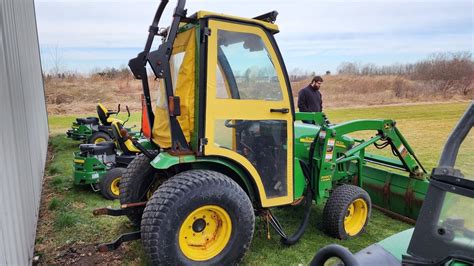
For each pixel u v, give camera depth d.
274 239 3.49
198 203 2.54
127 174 3.40
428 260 1.53
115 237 3.53
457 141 1.60
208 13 2.62
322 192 3.52
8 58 3.36
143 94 3.28
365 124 3.70
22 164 3.37
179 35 2.91
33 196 3.94
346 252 1.42
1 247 2.14
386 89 23.20
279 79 3.02
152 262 2.50
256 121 2.96
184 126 2.75
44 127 8.45
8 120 2.88
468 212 1.49
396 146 3.89
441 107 17.86
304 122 4.35
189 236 2.64
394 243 1.77
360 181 4.04
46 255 3.22
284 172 3.18
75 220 3.93
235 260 2.76
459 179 1.53
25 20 5.94
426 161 6.93
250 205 2.78
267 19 3.01
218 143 2.78
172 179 2.62
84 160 4.88
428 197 1.61
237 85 2.83
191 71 2.70
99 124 8.94
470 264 1.43
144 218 2.51
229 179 2.75
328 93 22.86
